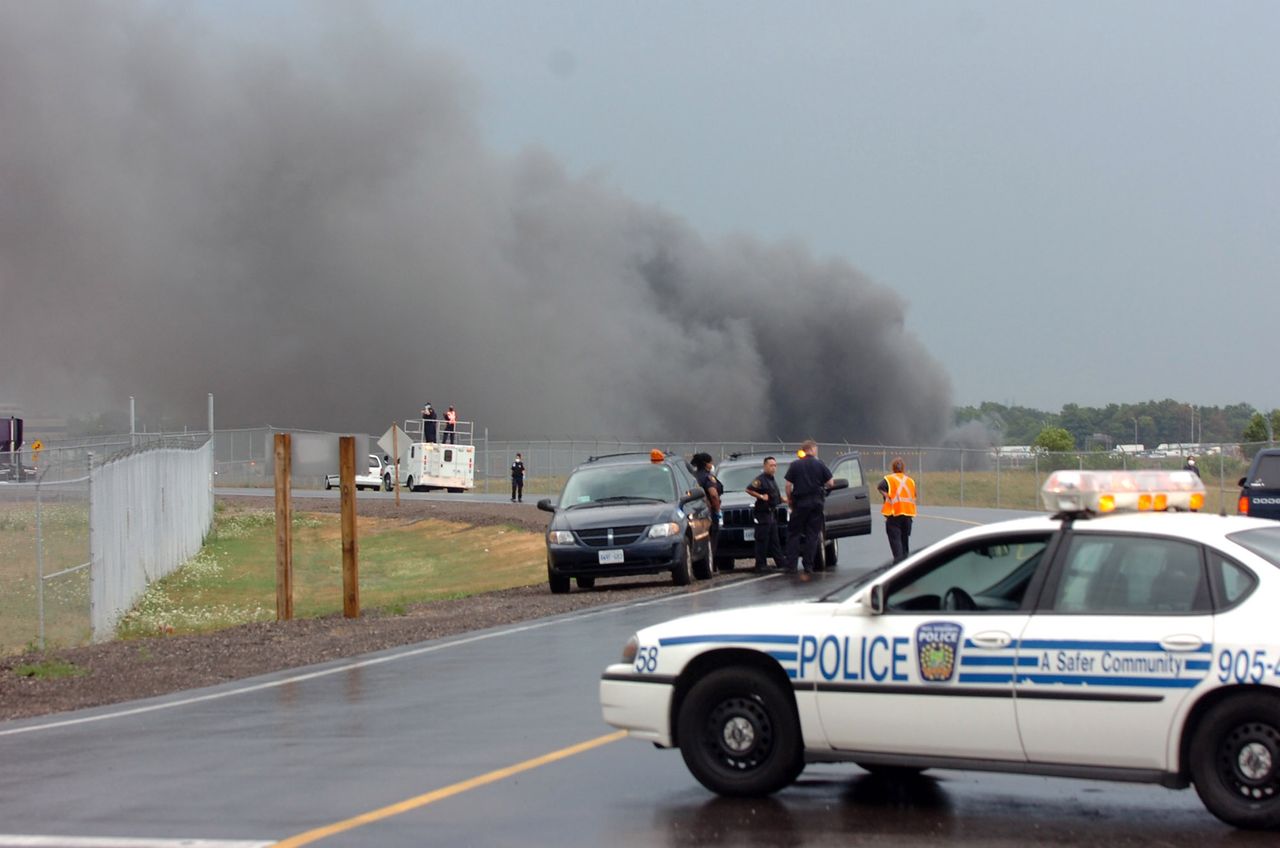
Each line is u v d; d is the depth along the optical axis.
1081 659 20.95
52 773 27.55
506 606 62.03
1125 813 22.09
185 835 21.94
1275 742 20.06
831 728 22.59
